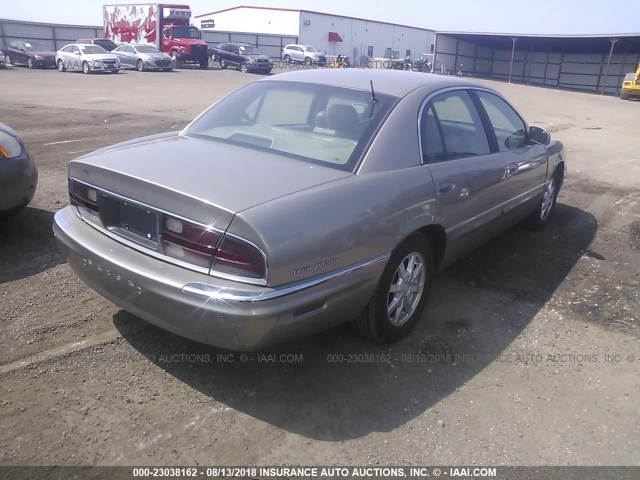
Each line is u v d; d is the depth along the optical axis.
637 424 2.89
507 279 4.60
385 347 3.46
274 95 3.84
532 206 5.32
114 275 2.84
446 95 3.92
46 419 2.68
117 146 3.54
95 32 50.19
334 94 3.66
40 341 3.30
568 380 3.23
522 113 19.56
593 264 5.00
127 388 2.95
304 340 3.48
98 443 2.56
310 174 2.97
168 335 3.45
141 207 2.80
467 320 3.87
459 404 2.97
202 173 2.87
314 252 2.65
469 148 4.03
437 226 3.57
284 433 2.70
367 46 66.12
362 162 3.12
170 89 21.75
